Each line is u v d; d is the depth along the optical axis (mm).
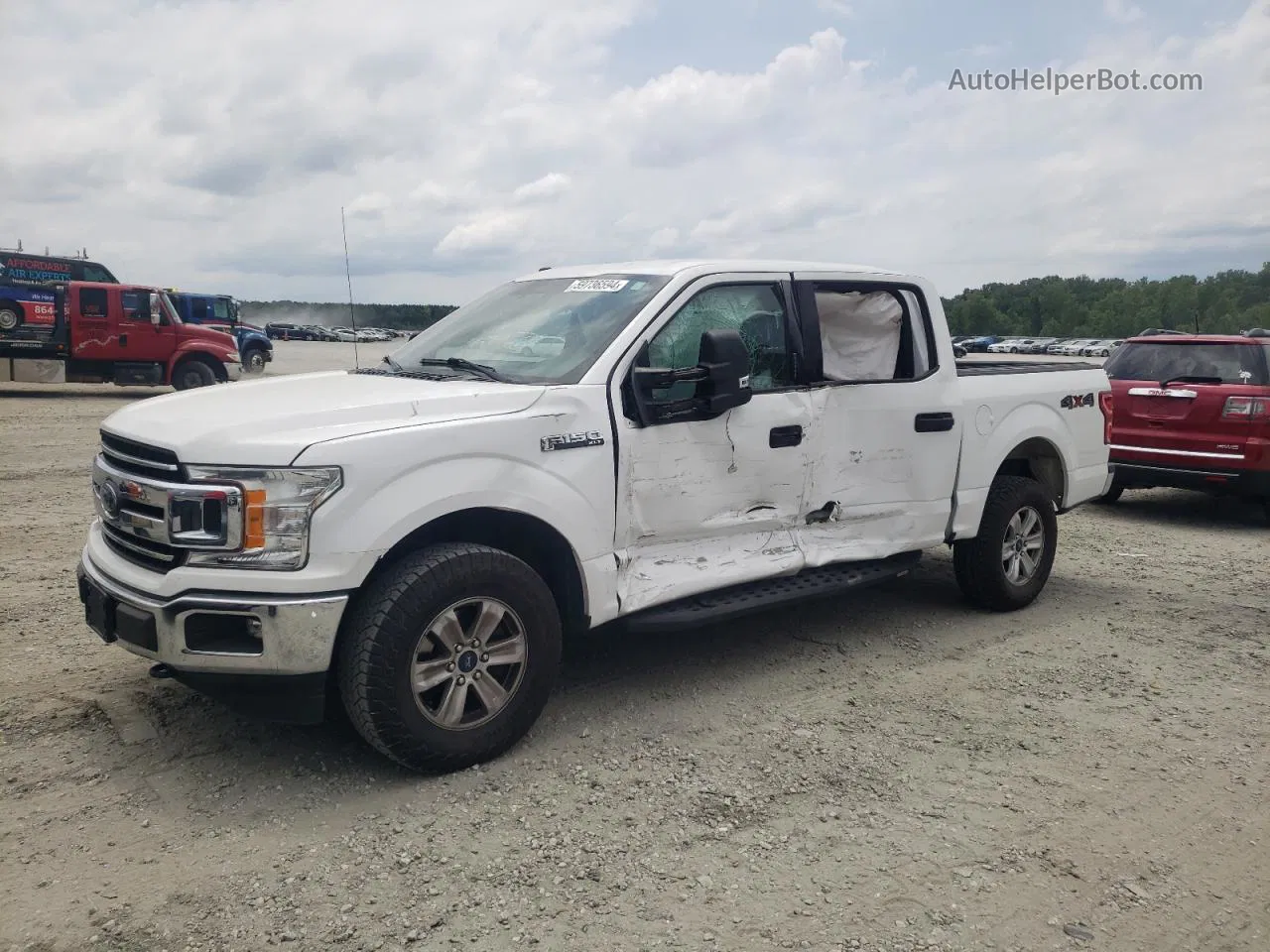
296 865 3133
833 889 3074
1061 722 4449
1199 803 3721
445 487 3645
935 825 3482
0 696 4363
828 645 5434
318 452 3414
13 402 18984
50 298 19891
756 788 3715
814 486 4980
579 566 4082
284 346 58062
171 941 2744
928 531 5570
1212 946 2875
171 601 3434
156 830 3322
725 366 4340
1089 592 6746
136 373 20688
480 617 3752
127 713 4227
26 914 2840
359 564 3459
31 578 6277
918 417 5406
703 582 4512
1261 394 8906
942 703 4629
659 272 4699
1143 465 9500
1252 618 6191
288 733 4078
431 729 3643
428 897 2975
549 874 3115
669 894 3020
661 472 4344
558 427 3992
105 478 3811
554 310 4730
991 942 2838
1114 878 3197
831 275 5184
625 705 4492
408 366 4805
